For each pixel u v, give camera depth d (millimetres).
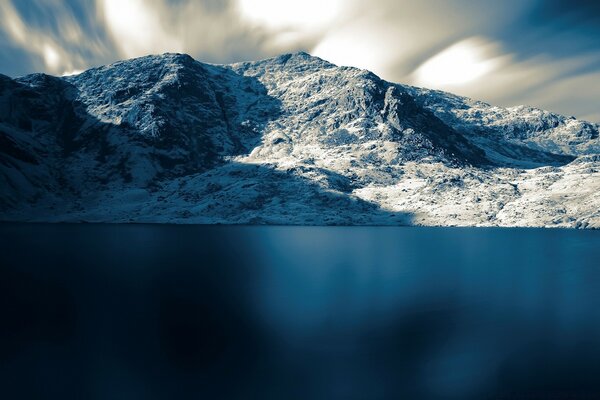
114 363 80750
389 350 88688
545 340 95375
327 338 95438
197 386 72188
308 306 122500
